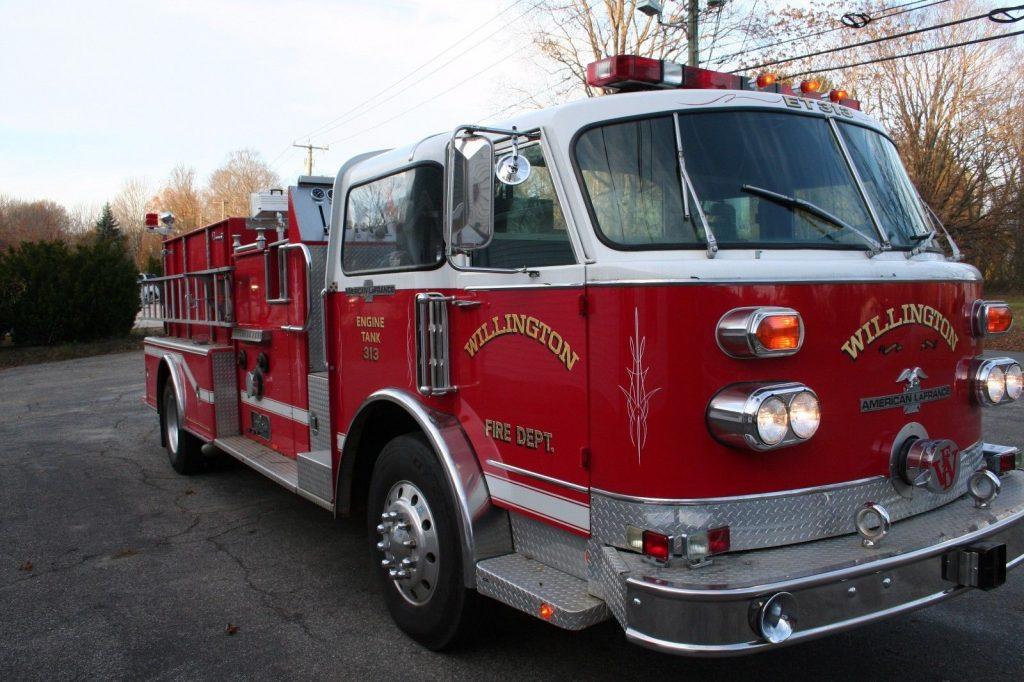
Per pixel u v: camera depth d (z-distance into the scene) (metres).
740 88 3.50
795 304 2.70
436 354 3.51
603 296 2.72
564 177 2.96
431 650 3.62
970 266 3.45
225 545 5.18
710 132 3.06
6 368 19.55
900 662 3.45
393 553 3.66
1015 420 8.40
